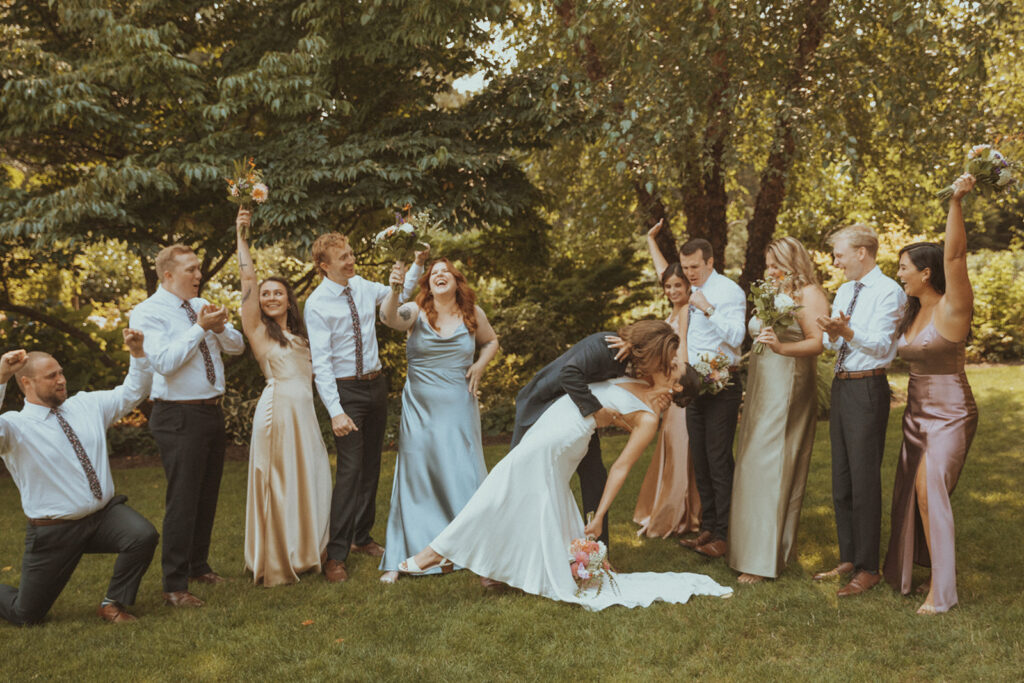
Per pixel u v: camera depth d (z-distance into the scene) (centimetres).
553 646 326
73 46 806
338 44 805
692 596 379
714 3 677
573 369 375
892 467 631
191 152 743
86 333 1077
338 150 753
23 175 993
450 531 378
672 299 462
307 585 412
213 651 331
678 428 488
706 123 833
